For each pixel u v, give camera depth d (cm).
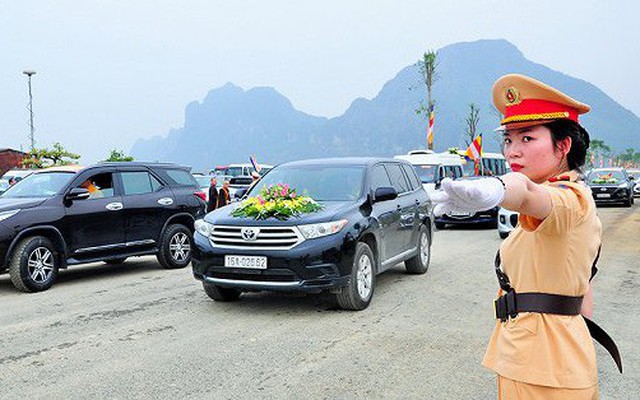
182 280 900
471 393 420
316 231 630
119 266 1077
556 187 178
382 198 724
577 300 190
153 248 988
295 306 699
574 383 184
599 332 209
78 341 557
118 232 928
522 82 186
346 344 539
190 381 446
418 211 888
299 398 412
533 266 188
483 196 150
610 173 2727
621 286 820
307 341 549
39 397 417
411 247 867
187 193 1057
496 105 200
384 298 737
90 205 893
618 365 208
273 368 474
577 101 183
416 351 517
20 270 791
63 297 771
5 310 695
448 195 152
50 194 867
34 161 3244
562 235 177
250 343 545
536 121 186
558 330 187
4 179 2253
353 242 653
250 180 2795
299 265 621
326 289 630
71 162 3369
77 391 427
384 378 451
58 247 848
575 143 187
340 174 766
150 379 451
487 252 1191
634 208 2527
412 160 2014
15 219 799
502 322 203
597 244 191
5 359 504
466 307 686
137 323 624
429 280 861
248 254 637
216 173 3662
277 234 632
